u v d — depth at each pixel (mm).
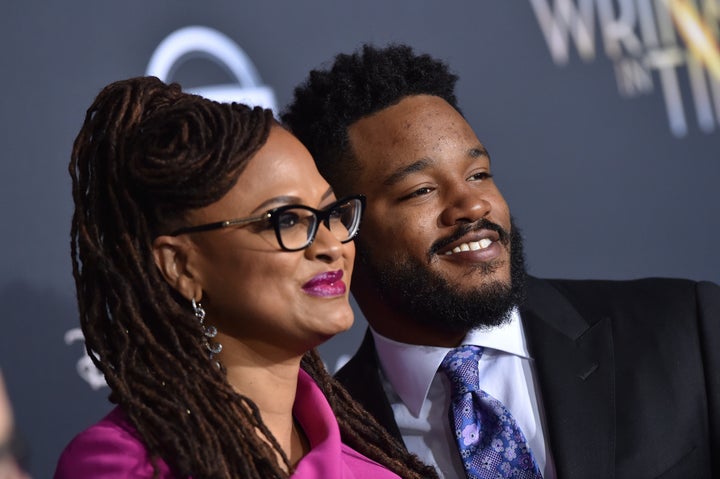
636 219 4719
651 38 4832
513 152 4582
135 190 2102
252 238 2039
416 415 3041
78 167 2188
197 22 4113
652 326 3203
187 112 2092
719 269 4824
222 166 2039
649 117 4789
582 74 4727
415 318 2969
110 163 2113
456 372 2973
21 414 3680
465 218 2859
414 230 2896
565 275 4602
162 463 2010
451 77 3180
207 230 2049
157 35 4051
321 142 3078
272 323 2057
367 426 2561
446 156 2914
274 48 4246
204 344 2100
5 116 3771
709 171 4852
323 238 2098
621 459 2953
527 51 4660
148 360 2096
